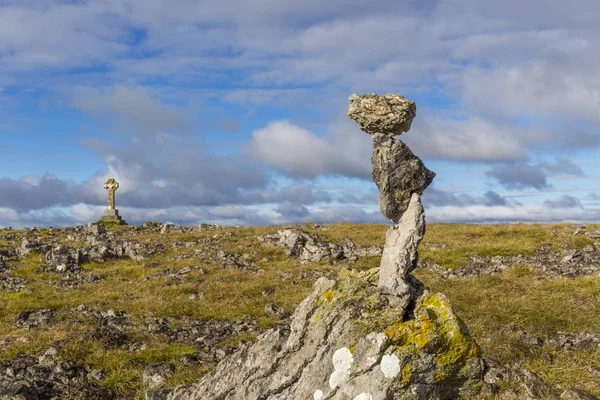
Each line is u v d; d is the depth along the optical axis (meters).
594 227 29.16
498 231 30.09
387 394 7.09
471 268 21.98
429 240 28.44
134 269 25.58
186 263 25.89
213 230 38.25
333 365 7.32
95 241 32.81
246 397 7.72
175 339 13.61
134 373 10.74
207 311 16.61
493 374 8.33
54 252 27.70
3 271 25.50
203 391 8.11
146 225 44.41
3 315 17.31
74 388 9.86
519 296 15.20
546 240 26.11
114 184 49.47
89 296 19.94
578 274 18.75
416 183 8.25
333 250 26.14
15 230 41.53
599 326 11.81
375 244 28.48
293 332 7.57
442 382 7.61
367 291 7.71
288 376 7.50
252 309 16.56
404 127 8.04
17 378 10.59
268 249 27.84
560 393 8.20
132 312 16.67
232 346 12.45
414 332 7.28
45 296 20.12
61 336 13.49
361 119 8.09
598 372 8.85
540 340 10.70
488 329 11.62
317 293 7.74
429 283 18.25
